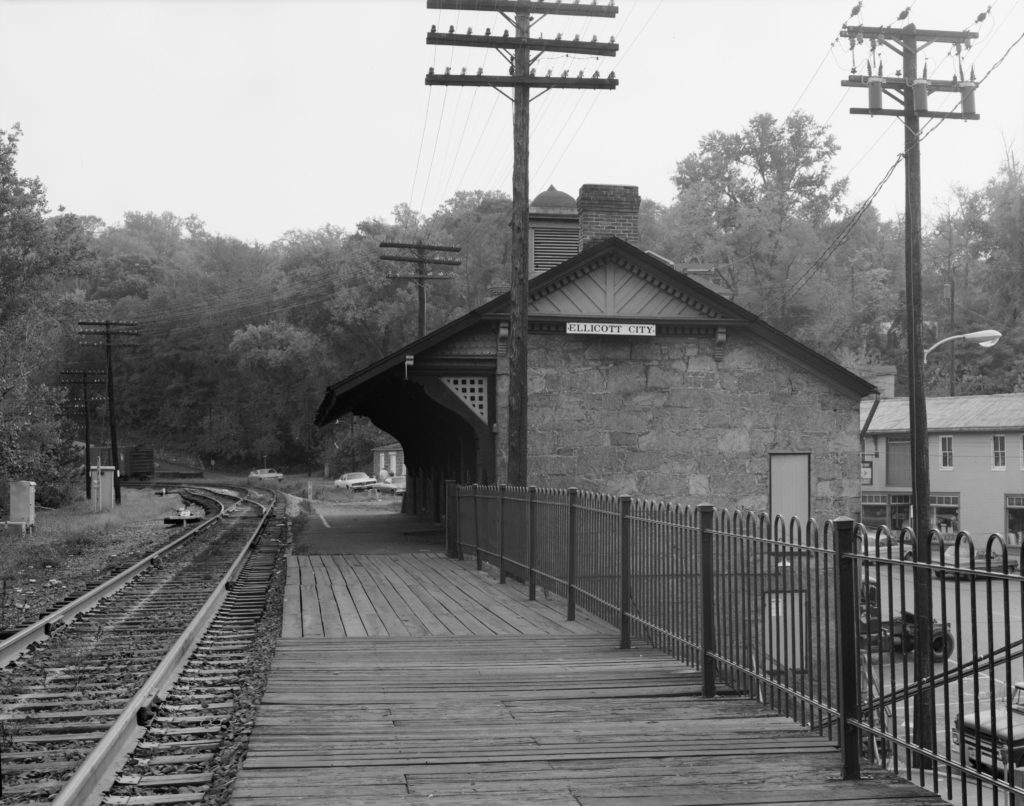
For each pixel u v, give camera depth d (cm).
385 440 9075
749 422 2423
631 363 2400
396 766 591
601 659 948
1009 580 429
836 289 6256
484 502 1834
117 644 1089
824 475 2442
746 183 7056
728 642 783
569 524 1247
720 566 798
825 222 7012
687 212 6638
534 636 1095
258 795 534
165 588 1634
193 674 920
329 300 9131
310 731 676
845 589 584
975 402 4931
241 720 723
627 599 1020
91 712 756
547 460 2364
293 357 9319
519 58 1948
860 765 593
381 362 2288
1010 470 4625
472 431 2400
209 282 11506
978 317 6962
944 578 493
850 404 2461
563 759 607
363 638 1084
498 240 9294
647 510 977
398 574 1755
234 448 10762
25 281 3641
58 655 1016
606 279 2377
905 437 4959
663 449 2398
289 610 1310
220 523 3553
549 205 2892
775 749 629
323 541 2578
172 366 11412
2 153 3569
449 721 706
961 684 475
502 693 800
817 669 631
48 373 5853
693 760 605
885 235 8262
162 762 616
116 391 11531
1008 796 433
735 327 2403
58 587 1728
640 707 750
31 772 591
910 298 1666
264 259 11956
